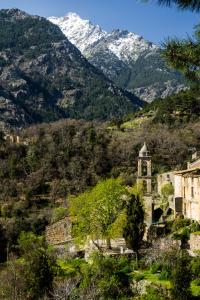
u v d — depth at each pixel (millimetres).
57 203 132750
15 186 142000
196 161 96500
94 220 73812
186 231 68750
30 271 50219
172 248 60438
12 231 103750
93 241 71125
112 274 54625
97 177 146375
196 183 77375
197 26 14375
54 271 53906
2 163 151625
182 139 166875
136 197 69000
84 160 154000
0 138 170000
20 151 162125
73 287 50219
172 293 46406
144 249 66750
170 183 104500
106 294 50969
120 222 71688
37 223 109125
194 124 181125
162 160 154500
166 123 189250
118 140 171125
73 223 86188
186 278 46188
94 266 55844
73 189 140625
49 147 160500
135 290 53031
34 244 76312
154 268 56375
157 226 77188
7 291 49062
